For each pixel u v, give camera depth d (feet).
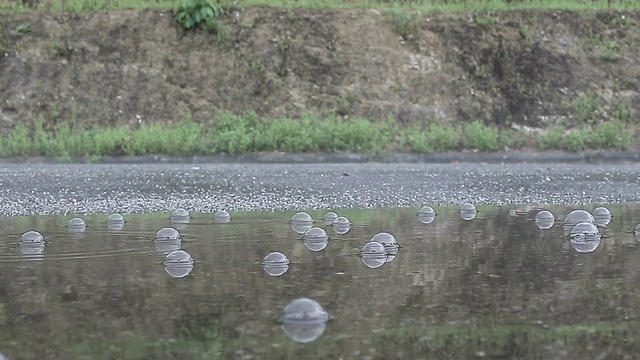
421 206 32.32
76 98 62.75
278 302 12.78
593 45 68.28
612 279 14.78
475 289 13.76
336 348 9.82
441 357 9.36
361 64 65.98
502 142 58.54
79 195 37.29
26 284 14.79
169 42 66.44
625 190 39.42
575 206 32.19
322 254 18.43
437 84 65.10
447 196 36.45
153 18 67.51
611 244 20.04
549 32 68.95
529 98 64.44
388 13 69.41
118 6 69.10
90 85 63.57
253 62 65.46
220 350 9.80
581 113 63.21
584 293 13.38
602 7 72.02
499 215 28.12
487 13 70.13
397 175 46.03
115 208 32.32
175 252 17.46
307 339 10.30
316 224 25.49
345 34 67.62
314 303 11.41
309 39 67.05
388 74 65.51
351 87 64.44
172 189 39.52
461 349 9.73
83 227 24.93
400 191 38.42
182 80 64.28
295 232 23.20
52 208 32.58
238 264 16.96
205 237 22.06
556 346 9.84
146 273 15.92
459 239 21.07
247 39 66.80
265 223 25.82
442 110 63.41
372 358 9.36
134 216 28.96
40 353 9.75
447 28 68.85
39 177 44.91
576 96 64.54
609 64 66.90
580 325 11.01
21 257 18.37
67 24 66.85
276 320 11.45
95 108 62.23
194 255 18.40
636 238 21.40
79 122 61.31
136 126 61.31
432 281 14.61
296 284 14.40
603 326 10.96
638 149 58.13
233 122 60.39
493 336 10.39
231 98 63.41
